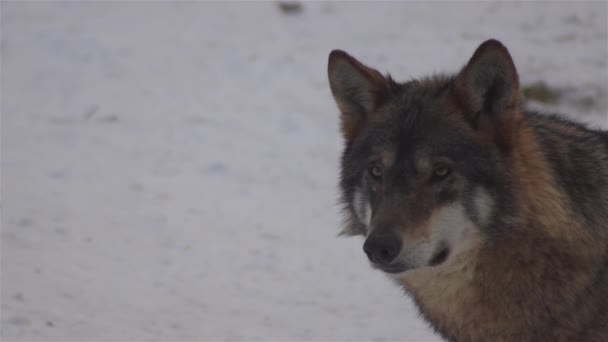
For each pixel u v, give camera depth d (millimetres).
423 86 13438
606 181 13086
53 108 31516
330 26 39781
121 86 33562
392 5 42531
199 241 21953
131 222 22766
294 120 30438
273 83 33562
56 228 21797
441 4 42375
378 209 12484
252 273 20500
